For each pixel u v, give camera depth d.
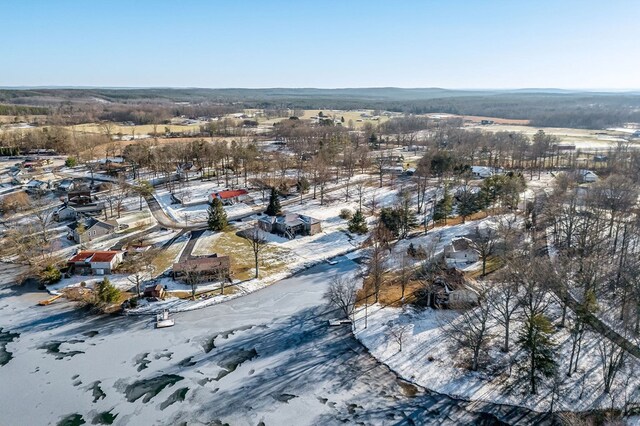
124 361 62.38
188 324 71.56
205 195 141.38
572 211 93.12
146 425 50.69
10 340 67.50
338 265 93.62
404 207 114.06
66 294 80.75
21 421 51.50
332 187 151.38
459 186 145.12
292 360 62.12
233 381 58.06
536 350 54.16
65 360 62.59
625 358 54.22
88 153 192.62
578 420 47.84
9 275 88.88
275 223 112.94
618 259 81.19
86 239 103.81
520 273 66.50
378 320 71.25
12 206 127.88
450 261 90.50
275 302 78.31
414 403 53.44
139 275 86.62
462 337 63.56
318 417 51.50
